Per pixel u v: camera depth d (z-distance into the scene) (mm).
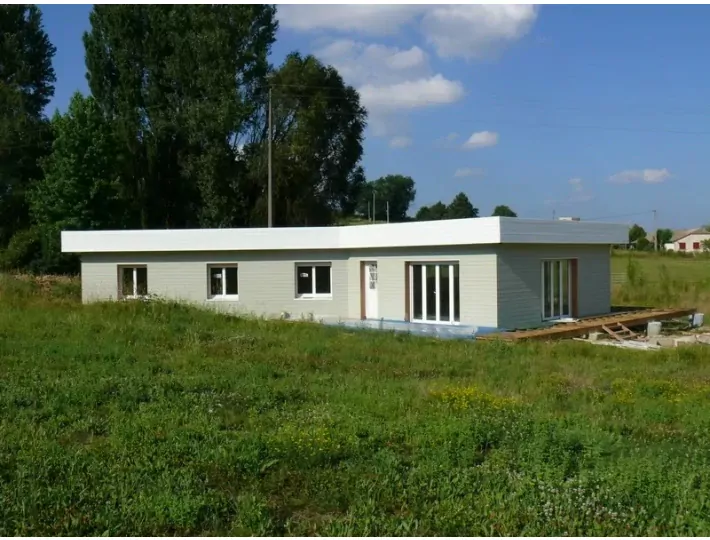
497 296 19453
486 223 19109
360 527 5746
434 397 10305
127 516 5910
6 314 19219
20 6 49125
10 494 6312
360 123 51219
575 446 7781
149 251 24953
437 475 6859
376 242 22172
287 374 12492
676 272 43906
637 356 15688
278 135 48844
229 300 24594
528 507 6098
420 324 20719
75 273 42188
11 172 46438
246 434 8219
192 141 43500
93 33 44344
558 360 14641
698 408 10055
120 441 7871
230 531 5758
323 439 7766
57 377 11547
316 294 24219
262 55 46312
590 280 22844
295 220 47938
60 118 41938
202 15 44312
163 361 13352
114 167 43219
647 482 6562
